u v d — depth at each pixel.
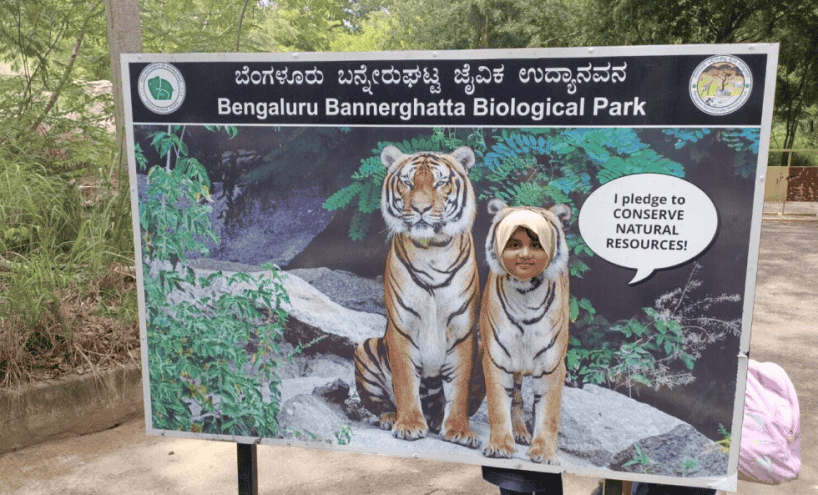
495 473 2.05
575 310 1.81
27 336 3.77
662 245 1.73
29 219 4.65
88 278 4.39
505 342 1.86
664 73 1.66
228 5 7.89
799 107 20.38
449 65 1.77
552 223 1.78
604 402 1.83
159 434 2.17
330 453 3.51
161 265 2.06
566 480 3.24
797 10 16.62
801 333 5.75
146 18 7.09
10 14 6.42
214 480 3.20
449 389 1.92
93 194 5.22
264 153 1.93
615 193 1.73
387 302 1.92
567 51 1.70
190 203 2.01
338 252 1.94
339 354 1.99
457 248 1.85
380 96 1.83
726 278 1.71
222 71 1.92
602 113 1.71
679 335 1.76
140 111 1.98
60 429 3.63
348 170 1.89
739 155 1.65
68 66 6.62
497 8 17.20
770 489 3.10
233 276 2.02
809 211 15.54
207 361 2.09
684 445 1.81
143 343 2.12
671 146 1.68
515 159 1.77
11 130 5.62
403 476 3.25
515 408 1.89
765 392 2.07
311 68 1.85
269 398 2.06
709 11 16.59
